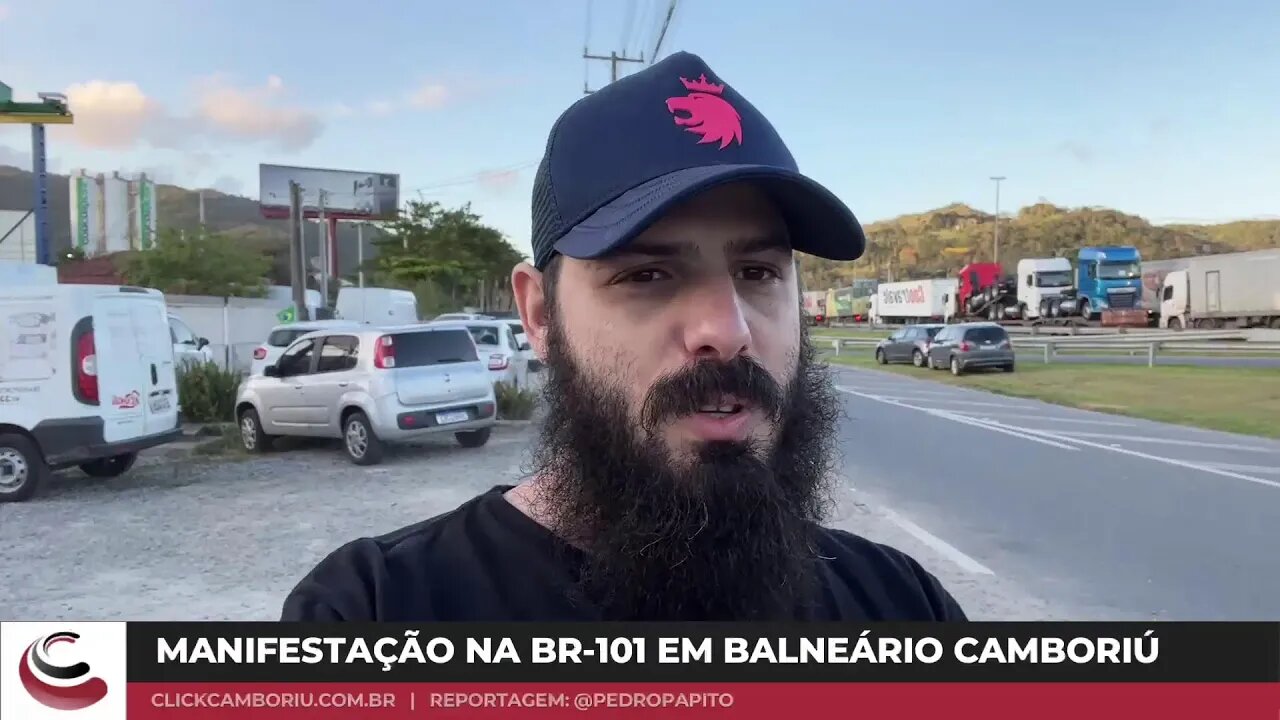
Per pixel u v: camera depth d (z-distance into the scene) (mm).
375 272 47844
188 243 35469
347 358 10164
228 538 6473
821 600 1469
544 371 1424
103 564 5758
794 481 1349
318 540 6406
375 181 65750
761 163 1329
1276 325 31641
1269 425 12633
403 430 9914
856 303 65562
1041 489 8141
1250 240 152125
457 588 1309
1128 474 8922
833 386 1546
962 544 6090
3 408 8016
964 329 24125
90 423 8195
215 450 11070
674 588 1274
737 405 1248
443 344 10562
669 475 1217
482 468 9625
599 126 1324
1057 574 5359
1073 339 28406
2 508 7656
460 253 46719
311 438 12281
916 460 9828
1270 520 6820
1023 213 189875
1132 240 157500
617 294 1272
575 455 1306
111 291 8641
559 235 1312
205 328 25906
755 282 1333
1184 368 22016
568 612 1297
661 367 1244
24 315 8141
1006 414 14719
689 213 1258
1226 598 4902
